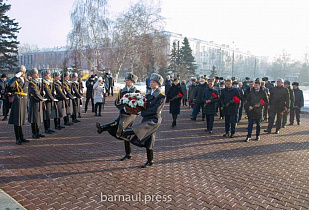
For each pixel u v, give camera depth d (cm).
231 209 382
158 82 525
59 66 6159
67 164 542
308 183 494
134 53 3139
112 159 586
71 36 2939
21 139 698
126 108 509
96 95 1191
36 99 717
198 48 8706
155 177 492
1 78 1070
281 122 1061
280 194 441
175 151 673
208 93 909
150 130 507
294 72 7519
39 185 436
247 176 518
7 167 513
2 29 3406
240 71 8731
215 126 1070
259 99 819
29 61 8838
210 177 504
